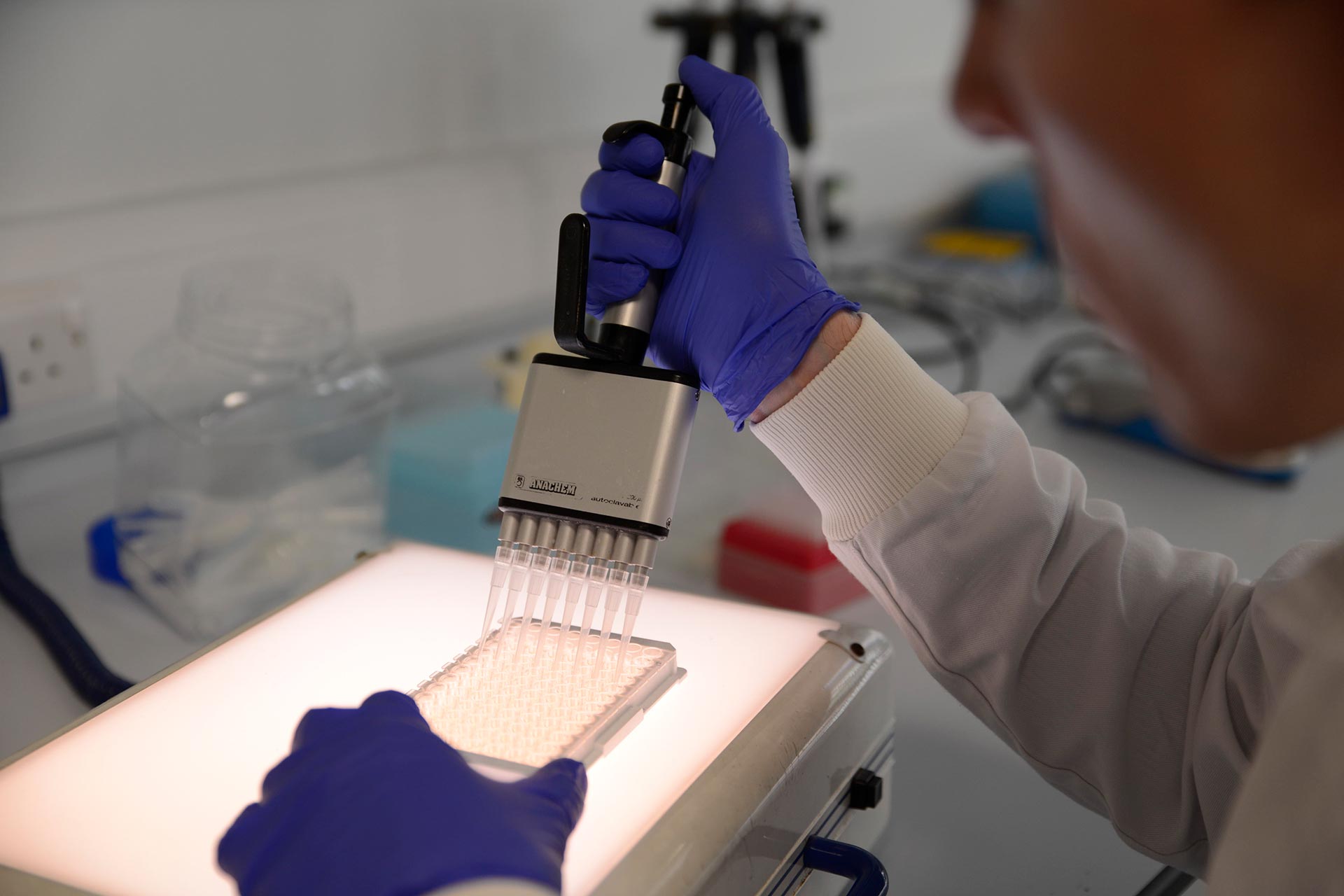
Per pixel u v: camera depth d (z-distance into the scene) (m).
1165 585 0.78
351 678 0.71
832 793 0.72
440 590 0.83
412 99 1.55
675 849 0.57
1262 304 0.41
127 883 0.55
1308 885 0.50
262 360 1.16
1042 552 0.76
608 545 0.66
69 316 1.21
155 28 1.26
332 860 0.49
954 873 0.78
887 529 0.76
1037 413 1.59
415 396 1.44
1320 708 0.51
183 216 1.31
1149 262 0.43
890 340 0.78
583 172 1.80
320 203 1.44
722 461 1.16
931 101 2.48
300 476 1.15
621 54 1.84
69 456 1.26
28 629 0.99
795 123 1.62
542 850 0.50
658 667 0.71
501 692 0.68
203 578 1.01
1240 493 1.37
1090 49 0.39
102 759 0.64
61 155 1.22
